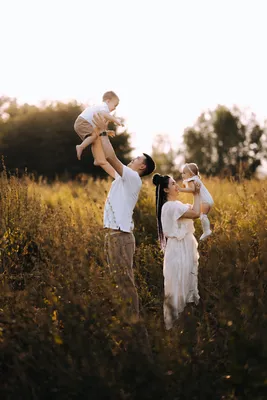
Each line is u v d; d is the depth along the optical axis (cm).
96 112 629
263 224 716
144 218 942
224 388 395
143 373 384
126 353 402
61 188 1462
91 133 628
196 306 571
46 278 508
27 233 738
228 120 4297
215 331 443
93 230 707
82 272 472
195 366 397
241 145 4250
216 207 982
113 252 595
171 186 601
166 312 528
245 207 857
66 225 639
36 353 411
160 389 381
